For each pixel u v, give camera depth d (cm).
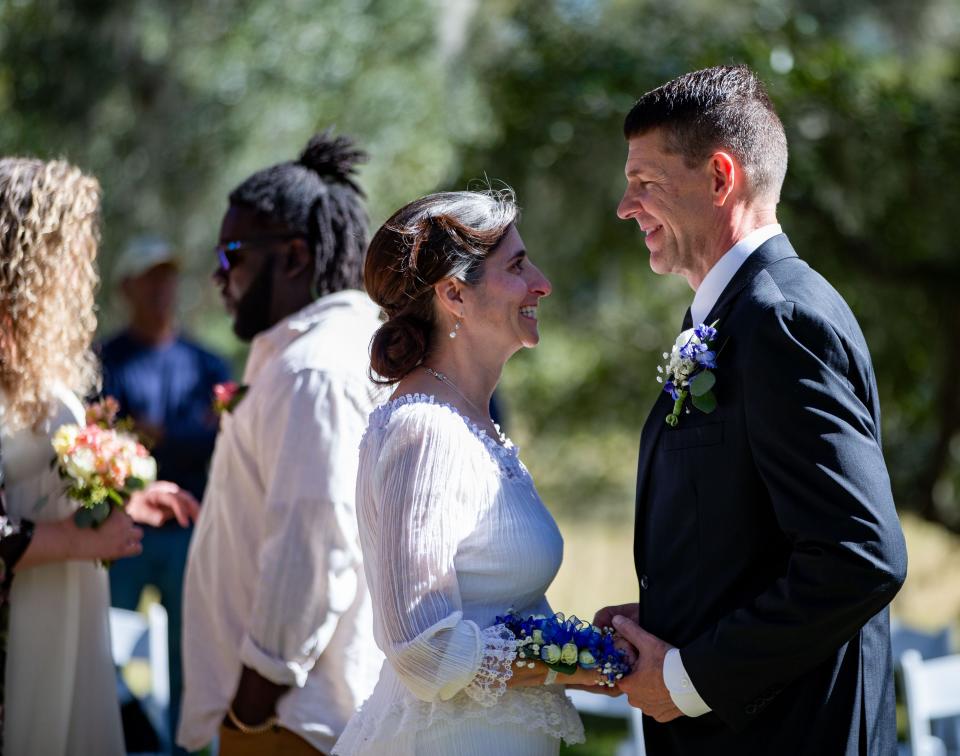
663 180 452
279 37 1498
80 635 552
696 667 415
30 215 528
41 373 533
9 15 1505
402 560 420
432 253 458
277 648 522
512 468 461
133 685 1175
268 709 527
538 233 1529
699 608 431
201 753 983
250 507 566
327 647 535
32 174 539
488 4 1594
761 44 1420
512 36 1559
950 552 1428
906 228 1394
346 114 1498
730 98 446
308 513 523
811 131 1388
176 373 1084
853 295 1408
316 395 535
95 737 554
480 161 1528
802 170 1368
